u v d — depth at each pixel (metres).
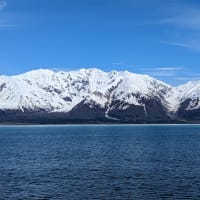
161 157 119.88
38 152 142.25
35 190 70.31
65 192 68.81
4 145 180.50
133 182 77.12
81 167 99.44
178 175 84.62
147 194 66.81
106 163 107.00
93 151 144.38
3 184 75.75
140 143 184.88
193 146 163.25
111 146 168.25
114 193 67.81
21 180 80.00
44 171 92.62
